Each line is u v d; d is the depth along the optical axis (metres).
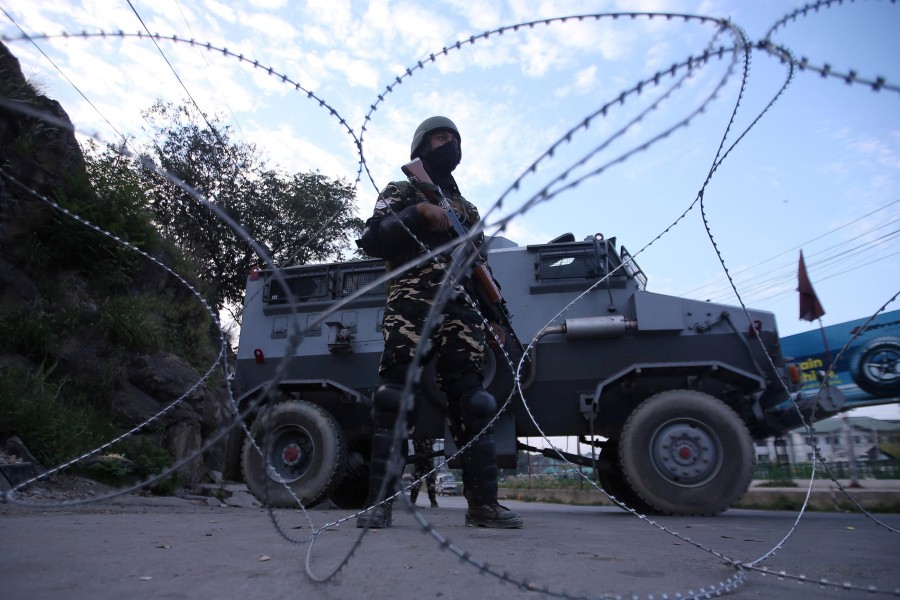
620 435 4.77
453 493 17.58
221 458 7.46
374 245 2.52
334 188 13.58
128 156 0.90
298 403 5.27
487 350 5.01
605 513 6.09
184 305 8.70
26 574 1.32
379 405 2.50
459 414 2.68
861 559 1.95
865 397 9.73
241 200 13.52
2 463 4.02
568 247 5.27
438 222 2.40
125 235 7.27
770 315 4.91
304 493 4.98
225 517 3.27
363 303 5.60
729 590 1.36
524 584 0.96
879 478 8.45
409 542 1.98
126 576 1.33
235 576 1.36
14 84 6.29
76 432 4.94
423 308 2.51
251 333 5.79
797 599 1.30
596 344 5.04
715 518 4.45
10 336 5.66
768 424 5.02
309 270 5.79
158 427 6.03
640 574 1.53
